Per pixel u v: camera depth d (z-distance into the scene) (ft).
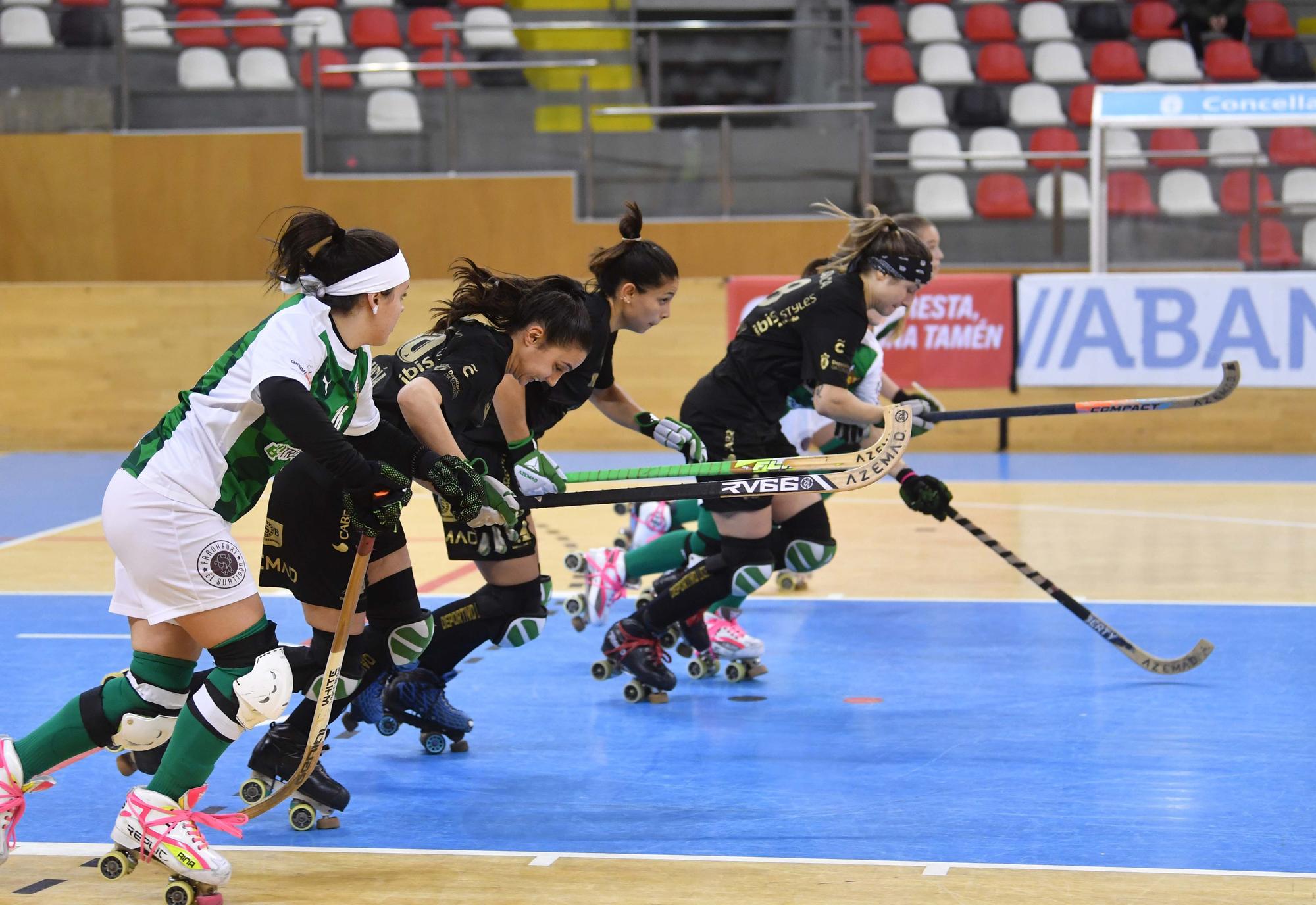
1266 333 94.32
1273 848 30.37
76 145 114.52
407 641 34.37
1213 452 96.94
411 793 35.12
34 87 114.62
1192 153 100.01
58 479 91.81
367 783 35.96
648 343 100.42
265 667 27.55
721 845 31.07
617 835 31.81
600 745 39.04
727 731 40.24
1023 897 27.76
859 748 38.27
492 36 112.98
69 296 103.96
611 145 110.63
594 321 37.93
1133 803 33.45
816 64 111.45
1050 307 96.53
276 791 30.60
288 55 113.60
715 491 32.14
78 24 114.01
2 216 115.75
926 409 45.47
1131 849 30.37
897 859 29.99
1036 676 45.55
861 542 69.51
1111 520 73.61
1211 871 29.04
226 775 36.81
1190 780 35.12
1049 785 34.94
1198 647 44.01
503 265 112.16
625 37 111.45
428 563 65.00
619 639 43.24
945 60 124.47
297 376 27.09
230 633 28.17
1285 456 95.14
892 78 122.31
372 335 28.73
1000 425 99.09
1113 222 100.99
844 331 42.60
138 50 114.42
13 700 43.09
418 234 112.68
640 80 111.65
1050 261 105.09
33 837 32.14
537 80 110.93
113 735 29.04
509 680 46.37
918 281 42.60
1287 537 68.49
